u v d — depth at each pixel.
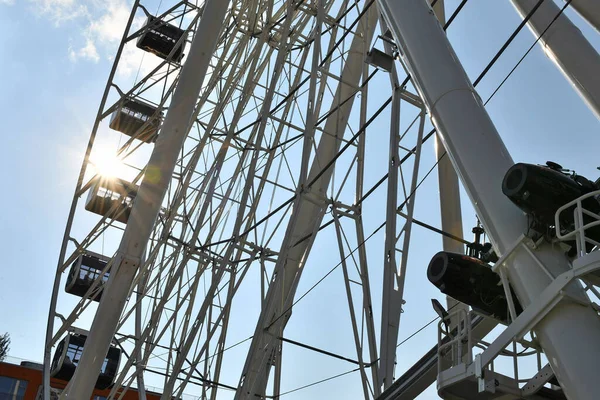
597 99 11.38
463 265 8.00
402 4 10.13
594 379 6.27
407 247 16.19
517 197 7.14
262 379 19.83
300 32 23.30
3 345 40.34
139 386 24.08
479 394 7.86
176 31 29.31
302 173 18.19
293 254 21.47
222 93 22.16
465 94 8.91
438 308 8.55
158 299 23.92
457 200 17.91
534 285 7.09
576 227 6.80
